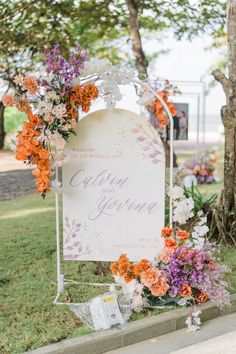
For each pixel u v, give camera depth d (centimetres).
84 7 1013
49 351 321
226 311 401
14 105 383
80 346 331
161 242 414
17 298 409
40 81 376
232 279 453
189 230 498
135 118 405
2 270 482
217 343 350
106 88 396
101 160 411
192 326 370
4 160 1570
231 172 570
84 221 418
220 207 577
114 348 345
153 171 409
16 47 1024
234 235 569
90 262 506
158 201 412
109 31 1255
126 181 412
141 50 1081
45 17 1002
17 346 325
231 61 554
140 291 374
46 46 1035
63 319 369
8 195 981
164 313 377
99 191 414
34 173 386
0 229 654
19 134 384
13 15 945
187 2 1000
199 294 393
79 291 424
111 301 360
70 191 415
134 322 362
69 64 376
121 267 381
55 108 371
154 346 348
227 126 561
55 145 383
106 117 406
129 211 414
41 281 449
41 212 768
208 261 395
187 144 2003
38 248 559
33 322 362
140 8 1066
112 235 418
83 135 409
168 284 380
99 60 393
